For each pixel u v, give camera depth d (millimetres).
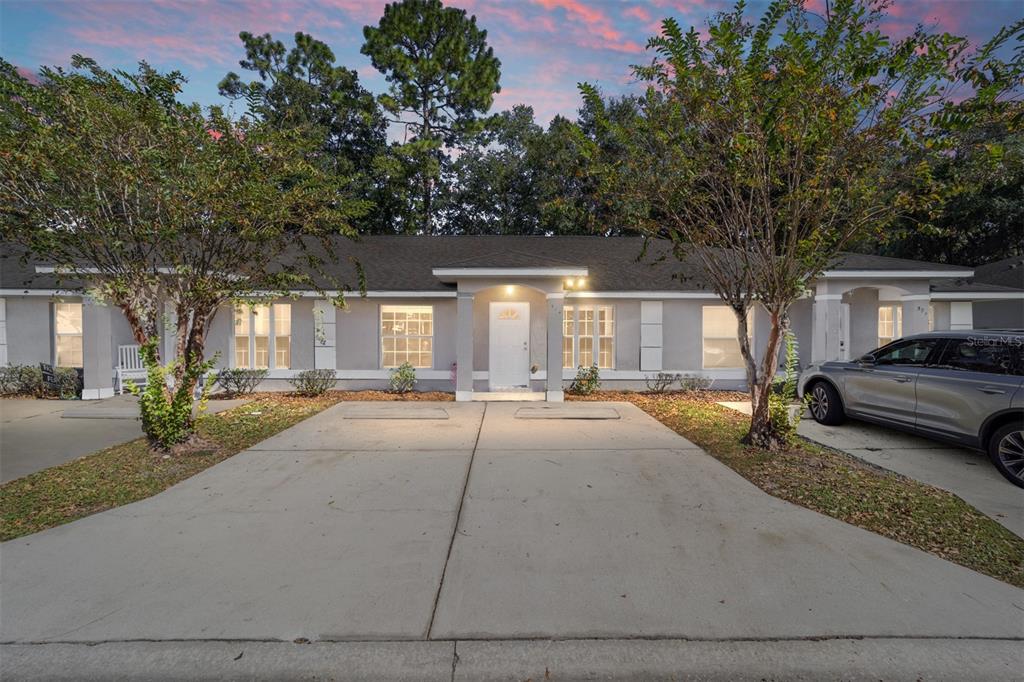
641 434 7965
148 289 6625
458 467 6242
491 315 12219
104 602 3266
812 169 6309
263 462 6461
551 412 9445
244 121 6504
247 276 7430
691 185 6445
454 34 24172
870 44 5180
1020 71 4750
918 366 6859
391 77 24734
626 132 6758
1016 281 16250
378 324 12297
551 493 5312
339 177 7602
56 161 5637
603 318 12594
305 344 12312
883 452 6805
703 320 12570
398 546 4082
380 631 2996
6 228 6035
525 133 24562
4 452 6934
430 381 12336
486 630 3012
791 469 6020
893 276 11109
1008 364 5883
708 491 5336
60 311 12180
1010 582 3539
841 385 8008
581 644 2898
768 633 2975
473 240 16016
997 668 2709
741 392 12156
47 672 2682
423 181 24812
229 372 11789
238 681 2643
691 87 5926
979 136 5520
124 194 6133
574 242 15914
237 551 3979
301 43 23484
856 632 2980
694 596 3348
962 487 5473
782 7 5449
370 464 6371
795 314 12375
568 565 3762
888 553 3932
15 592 3375
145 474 5941
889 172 5797
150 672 2688
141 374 11891
